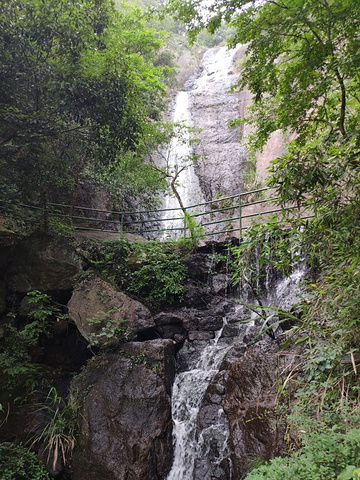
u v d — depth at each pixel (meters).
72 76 6.03
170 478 4.96
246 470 3.95
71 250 7.48
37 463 5.03
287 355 4.63
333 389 3.42
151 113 11.90
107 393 5.53
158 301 8.09
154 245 8.93
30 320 6.91
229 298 8.38
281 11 4.27
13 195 7.57
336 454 2.46
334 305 3.46
